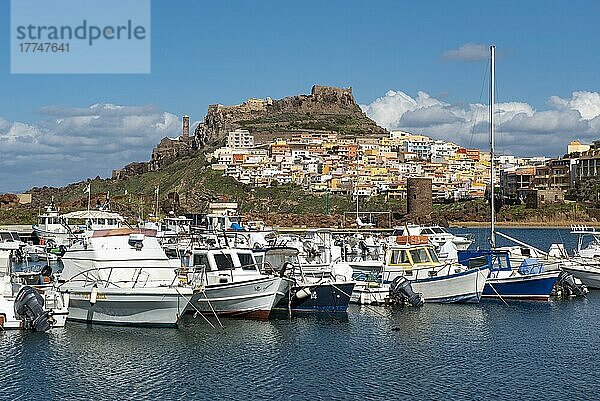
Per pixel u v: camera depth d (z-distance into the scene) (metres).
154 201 177.62
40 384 32.50
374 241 71.88
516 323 45.88
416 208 198.50
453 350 39.09
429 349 39.22
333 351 38.44
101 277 42.91
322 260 56.81
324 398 31.12
